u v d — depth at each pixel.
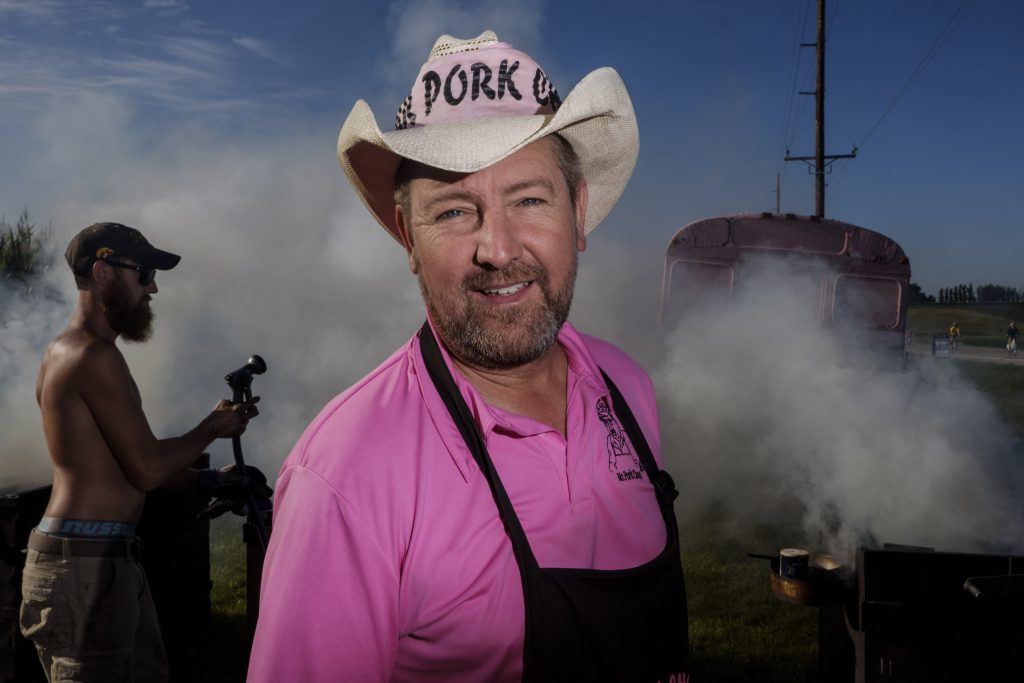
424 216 1.05
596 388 1.20
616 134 1.31
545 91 1.15
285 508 0.98
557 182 1.08
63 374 2.20
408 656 0.98
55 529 2.21
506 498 1.00
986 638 2.15
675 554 1.16
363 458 0.96
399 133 1.03
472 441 1.02
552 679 0.97
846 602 2.34
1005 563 2.13
